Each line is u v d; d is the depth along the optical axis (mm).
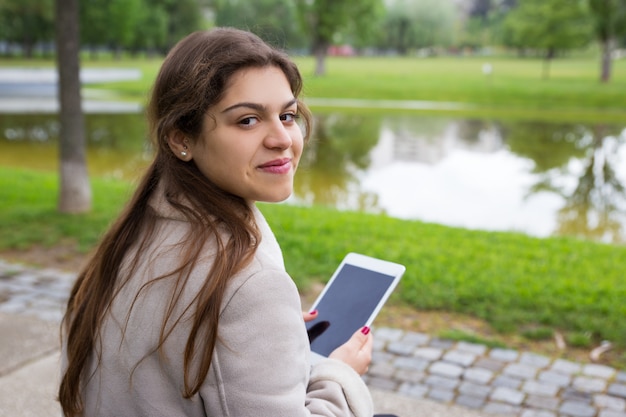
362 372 1438
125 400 1223
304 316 1614
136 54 71375
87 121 19375
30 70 28750
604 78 35594
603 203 9773
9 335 3959
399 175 11953
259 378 1113
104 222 6656
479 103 28172
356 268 1662
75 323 1351
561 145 15914
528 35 42656
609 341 3961
